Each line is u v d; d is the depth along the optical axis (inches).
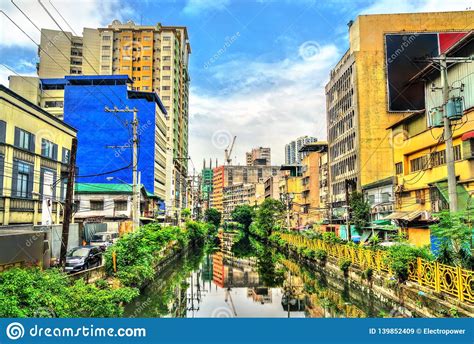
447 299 518.9
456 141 959.6
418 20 1886.1
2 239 543.8
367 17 1907.0
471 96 930.1
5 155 860.0
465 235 551.8
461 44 944.3
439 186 938.1
